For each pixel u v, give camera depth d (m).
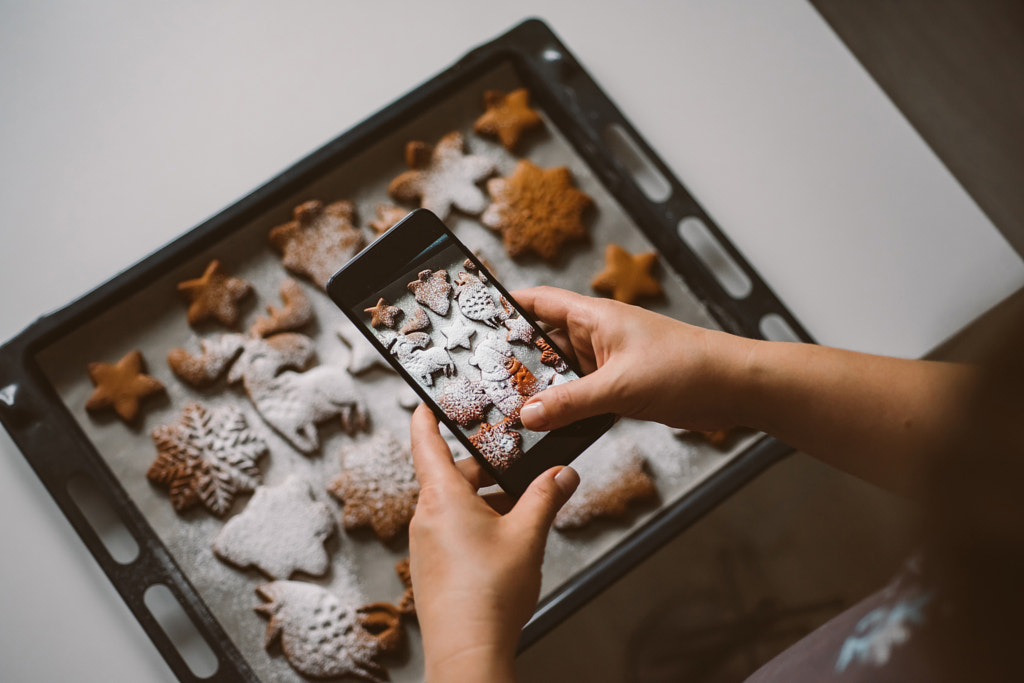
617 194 0.74
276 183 0.70
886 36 1.01
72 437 0.67
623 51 0.77
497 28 0.76
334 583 0.69
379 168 0.74
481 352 0.58
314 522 0.68
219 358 0.70
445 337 0.58
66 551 0.68
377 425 0.71
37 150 0.72
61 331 0.68
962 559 0.21
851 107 0.77
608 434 0.71
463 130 0.75
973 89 1.01
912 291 0.75
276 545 0.68
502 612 0.49
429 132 0.75
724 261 0.75
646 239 0.74
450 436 0.70
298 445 0.69
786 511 0.91
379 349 0.57
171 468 0.68
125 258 0.72
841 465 0.54
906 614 0.33
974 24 1.02
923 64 1.01
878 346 0.74
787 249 0.75
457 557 0.50
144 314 0.71
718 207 0.75
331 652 0.67
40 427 0.67
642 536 0.67
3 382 0.67
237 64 0.74
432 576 0.50
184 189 0.73
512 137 0.74
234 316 0.70
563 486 0.53
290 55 0.74
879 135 0.77
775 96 0.77
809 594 0.89
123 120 0.73
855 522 0.91
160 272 0.70
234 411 0.70
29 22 0.72
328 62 0.75
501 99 0.74
